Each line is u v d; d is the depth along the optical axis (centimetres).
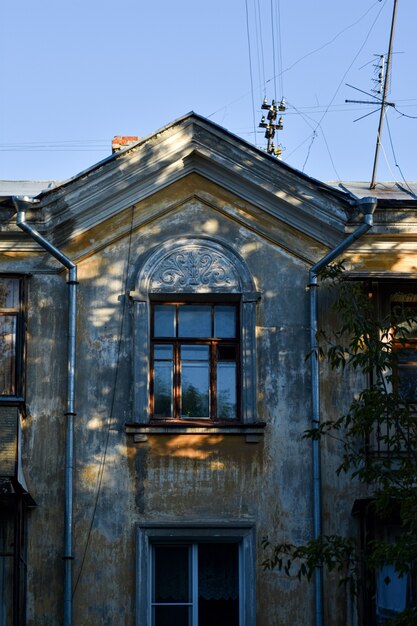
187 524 1709
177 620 1705
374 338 1587
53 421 1744
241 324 1788
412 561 1486
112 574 1694
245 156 1805
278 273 1808
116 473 1727
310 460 1741
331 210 1803
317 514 1712
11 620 1670
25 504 1705
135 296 1781
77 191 1789
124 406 1753
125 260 1803
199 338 1795
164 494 1722
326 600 1692
